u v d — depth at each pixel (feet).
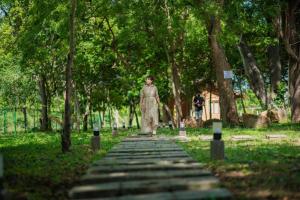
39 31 92.79
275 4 98.94
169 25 92.63
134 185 22.58
